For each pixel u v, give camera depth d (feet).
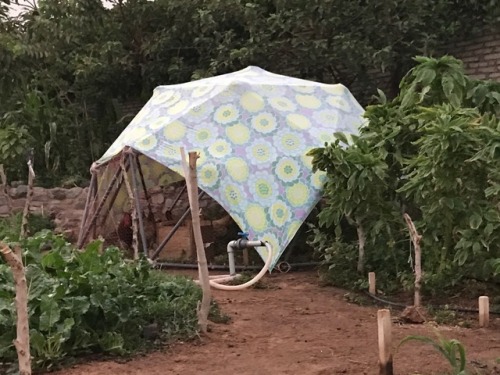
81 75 40.86
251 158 26.00
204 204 34.37
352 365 14.52
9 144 37.47
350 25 33.68
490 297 20.40
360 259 22.67
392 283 21.67
